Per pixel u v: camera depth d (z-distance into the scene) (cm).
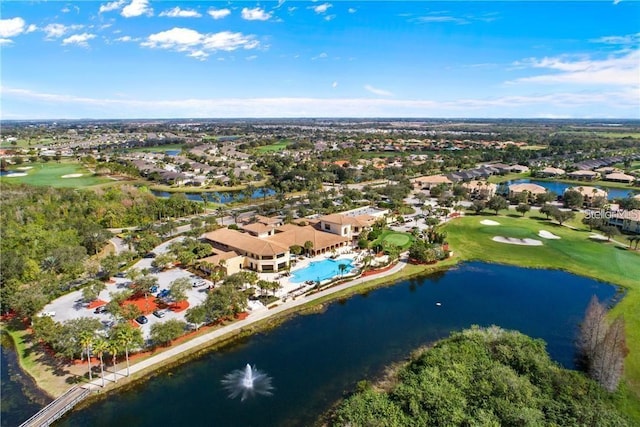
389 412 4625
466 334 6181
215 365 6075
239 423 4894
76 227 12119
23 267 8844
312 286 8950
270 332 7056
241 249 10250
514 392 4775
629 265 10319
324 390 5509
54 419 4925
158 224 14212
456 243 12112
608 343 5431
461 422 4388
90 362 6081
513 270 10075
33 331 6600
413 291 8844
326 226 12750
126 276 9044
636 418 4766
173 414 5053
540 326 7331
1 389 5509
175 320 6650
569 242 12194
